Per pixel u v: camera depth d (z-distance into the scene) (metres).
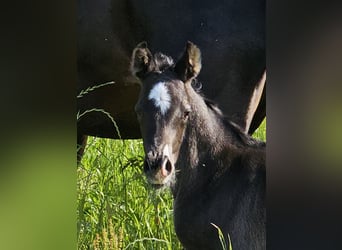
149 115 5.38
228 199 5.73
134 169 6.92
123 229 5.95
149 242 5.95
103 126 6.94
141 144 7.82
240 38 6.26
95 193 6.42
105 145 7.63
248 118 6.47
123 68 6.57
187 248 5.98
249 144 5.96
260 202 5.59
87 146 7.48
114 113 6.82
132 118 6.86
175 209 5.92
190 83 5.74
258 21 6.29
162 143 5.30
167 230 6.32
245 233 5.60
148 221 6.25
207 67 6.29
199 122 5.75
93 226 5.88
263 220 5.54
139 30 6.48
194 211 5.80
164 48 6.40
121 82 6.62
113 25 6.49
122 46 6.53
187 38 6.34
